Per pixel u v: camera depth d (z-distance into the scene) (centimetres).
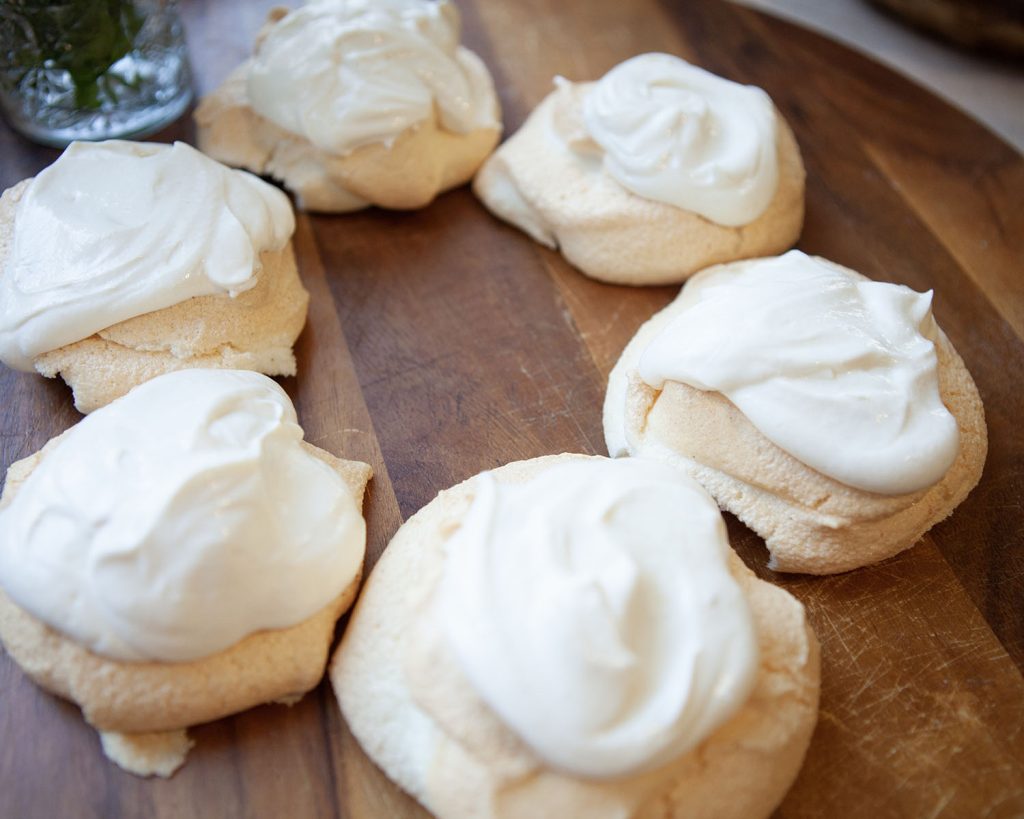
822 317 24
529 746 19
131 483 21
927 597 24
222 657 21
